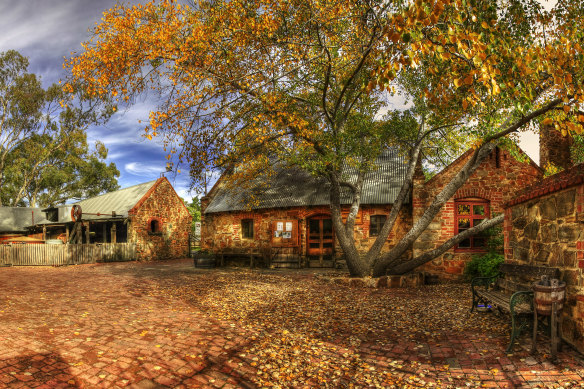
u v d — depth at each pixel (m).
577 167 5.73
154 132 8.10
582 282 4.95
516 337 5.70
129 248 24.53
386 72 3.83
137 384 4.40
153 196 26.69
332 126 12.23
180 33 9.12
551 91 7.12
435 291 11.02
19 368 4.67
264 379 4.65
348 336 6.41
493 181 13.49
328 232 17.84
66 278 14.32
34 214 33.81
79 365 4.88
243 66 9.44
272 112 10.66
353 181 17.44
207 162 11.03
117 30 8.97
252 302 9.36
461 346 5.65
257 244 19.09
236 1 8.65
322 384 4.52
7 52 35.62
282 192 19.05
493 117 8.28
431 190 13.73
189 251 29.44
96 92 9.04
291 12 8.94
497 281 7.92
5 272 16.81
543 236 6.30
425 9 3.63
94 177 44.16
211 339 6.18
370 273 12.89
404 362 5.14
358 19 8.02
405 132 13.08
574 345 5.15
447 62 5.49
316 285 12.20
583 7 6.80
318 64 10.05
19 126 37.81
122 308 8.52
